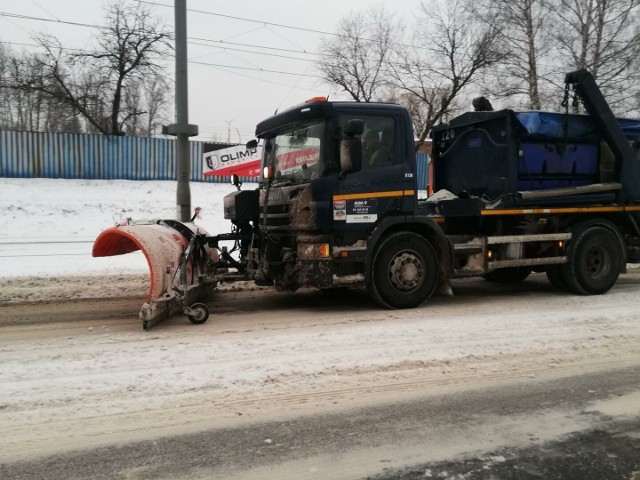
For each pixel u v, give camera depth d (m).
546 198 8.34
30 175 21.86
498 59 22.75
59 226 18.34
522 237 8.19
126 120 29.75
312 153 6.99
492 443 3.54
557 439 3.61
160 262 6.29
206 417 3.91
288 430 3.71
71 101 27.62
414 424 3.81
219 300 8.34
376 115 7.11
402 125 7.29
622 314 7.11
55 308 7.66
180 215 11.84
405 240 7.36
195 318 6.59
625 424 3.84
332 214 6.84
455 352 5.41
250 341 5.74
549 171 8.56
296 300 8.33
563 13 20.59
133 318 7.02
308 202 6.78
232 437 3.61
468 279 10.94
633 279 10.57
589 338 5.95
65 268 11.09
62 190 21.17
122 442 3.53
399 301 7.39
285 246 7.28
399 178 7.26
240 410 4.04
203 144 24.28
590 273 8.66
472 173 9.02
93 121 28.14
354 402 4.19
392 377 4.72
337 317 6.99
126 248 7.33
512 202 8.18
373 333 6.09
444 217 8.56
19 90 29.47
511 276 10.21
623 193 8.99
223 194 22.92
